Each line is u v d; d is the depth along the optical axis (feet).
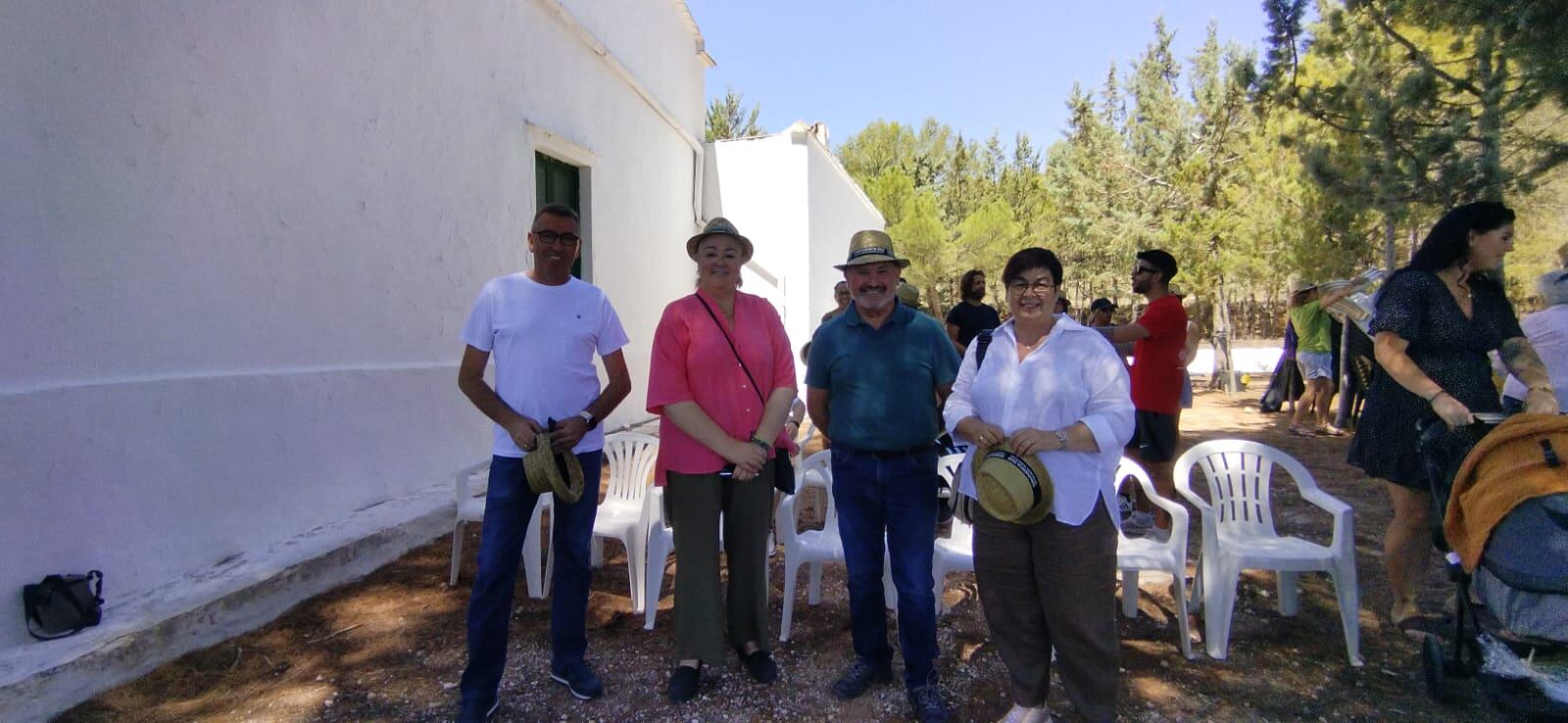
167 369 12.49
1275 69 25.45
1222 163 54.13
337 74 15.96
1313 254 36.06
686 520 10.23
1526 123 23.88
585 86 26.37
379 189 17.26
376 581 14.32
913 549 9.86
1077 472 8.52
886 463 9.90
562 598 10.41
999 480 8.32
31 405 10.41
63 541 10.81
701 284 10.43
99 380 11.39
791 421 17.76
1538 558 8.96
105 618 10.94
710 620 10.27
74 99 11.07
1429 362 10.66
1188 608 13.05
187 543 12.67
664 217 33.37
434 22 18.93
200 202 13.01
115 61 11.61
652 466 14.75
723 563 16.11
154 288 12.27
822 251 41.73
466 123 20.27
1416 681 10.80
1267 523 12.66
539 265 10.02
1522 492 9.00
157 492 12.17
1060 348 8.81
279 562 13.26
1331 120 25.67
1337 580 11.34
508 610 9.82
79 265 11.16
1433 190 21.77
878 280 9.82
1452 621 12.21
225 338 13.56
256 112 14.05
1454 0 20.47
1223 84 60.59
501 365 9.87
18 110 10.41
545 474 9.29
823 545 12.47
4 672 9.40
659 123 32.60
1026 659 9.23
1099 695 8.80
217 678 10.80
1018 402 8.85
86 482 11.12
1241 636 12.25
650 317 31.71
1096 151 73.51
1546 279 13.87
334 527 15.34
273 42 14.38
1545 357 13.42
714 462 10.09
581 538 10.32
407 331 18.29
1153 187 70.13
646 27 31.53
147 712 9.89
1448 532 9.90
